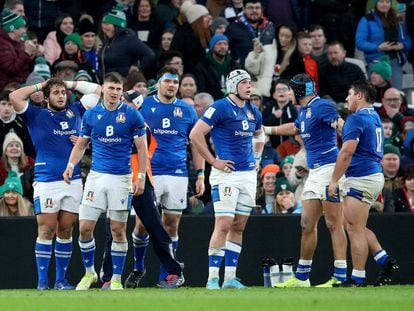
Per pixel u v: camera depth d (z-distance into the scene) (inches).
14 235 1809.8
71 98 2058.3
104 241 1814.7
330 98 2290.8
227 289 1588.3
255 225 1838.1
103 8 2463.1
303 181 1990.7
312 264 1839.3
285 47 2375.7
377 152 1601.9
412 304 1224.8
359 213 1603.1
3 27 2252.7
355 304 1223.5
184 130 1761.8
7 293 1505.9
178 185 1753.2
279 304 1226.6
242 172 1646.2
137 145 1616.6
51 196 1662.2
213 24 2395.4
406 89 2471.7
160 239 1651.1
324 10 2524.6
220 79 2317.9
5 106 2042.3
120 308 1189.1
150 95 1823.3
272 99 2335.1
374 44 2484.0
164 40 2389.3
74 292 1520.7
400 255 1852.9
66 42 2266.2
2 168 1998.0
